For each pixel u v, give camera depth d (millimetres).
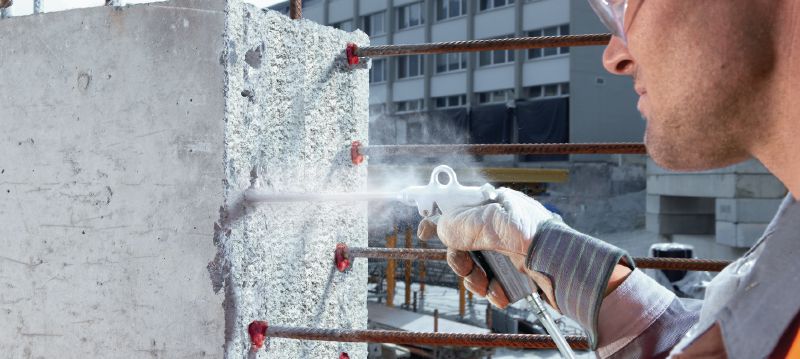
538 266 1083
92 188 1763
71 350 1796
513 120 31109
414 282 18578
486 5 33656
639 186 27453
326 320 1975
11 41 1858
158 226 1685
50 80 1812
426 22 35531
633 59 653
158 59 1677
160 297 1686
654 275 6492
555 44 1845
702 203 15156
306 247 1884
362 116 2104
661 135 630
